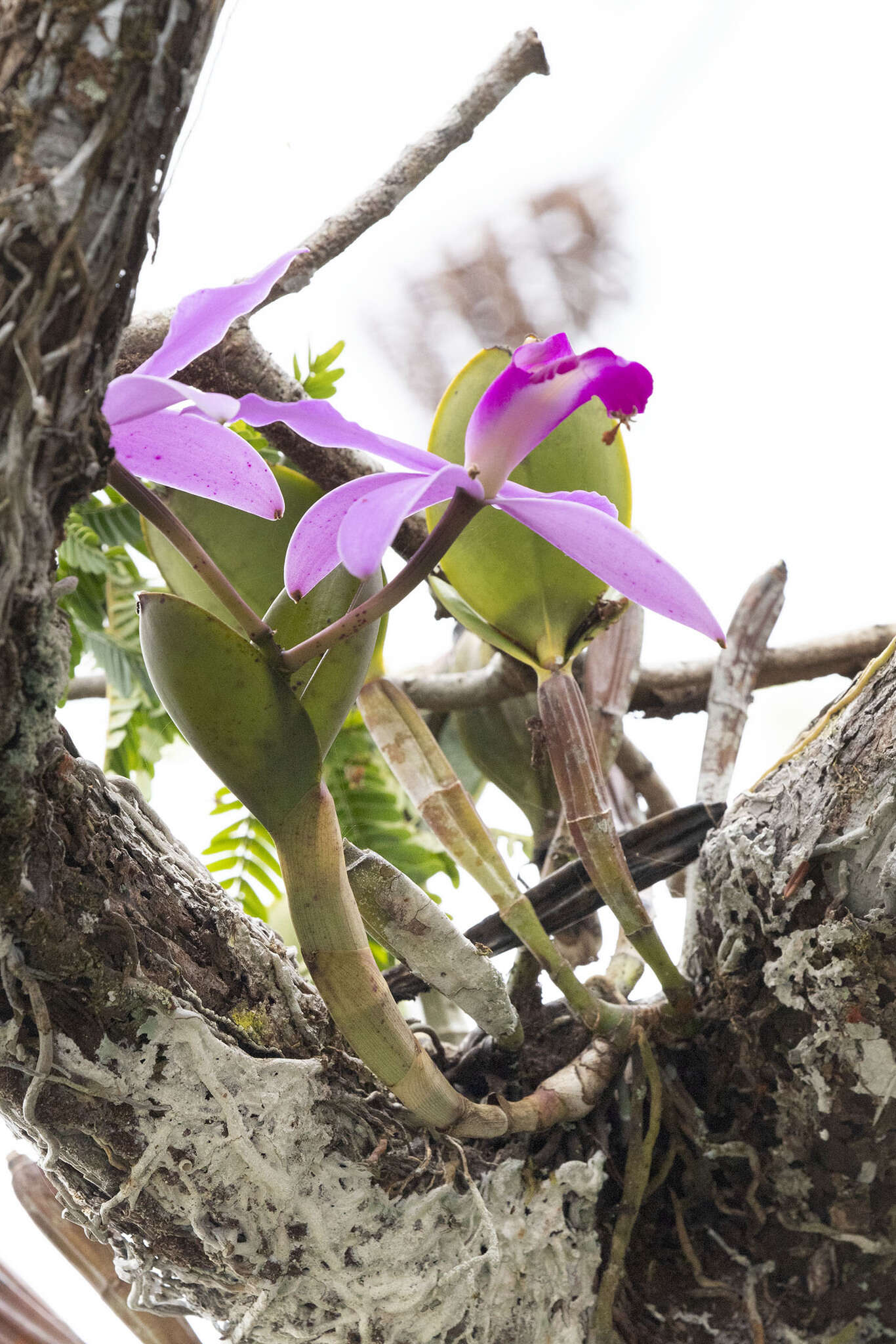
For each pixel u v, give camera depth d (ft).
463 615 5.27
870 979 5.02
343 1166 4.99
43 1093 4.87
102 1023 4.86
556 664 5.16
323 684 4.85
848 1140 5.11
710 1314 5.19
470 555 5.17
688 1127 5.17
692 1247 5.19
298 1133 4.96
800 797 5.09
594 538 4.77
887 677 5.06
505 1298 5.05
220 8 4.62
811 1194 5.16
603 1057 5.15
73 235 4.57
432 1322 5.02
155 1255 5.02
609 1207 5.18
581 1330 5.10
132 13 4.58
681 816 5.18
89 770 4.92
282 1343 5.05
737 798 5.18
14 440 4.58
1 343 4.57
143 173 4.60
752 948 5.11
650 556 4.77
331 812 4.83
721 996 5.16
